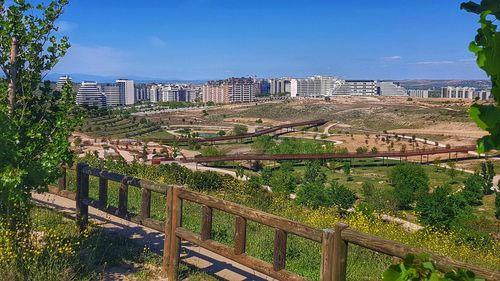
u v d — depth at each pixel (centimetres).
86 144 10350
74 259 537
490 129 151
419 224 1423
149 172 1383
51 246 514
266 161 10900
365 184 6638
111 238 664
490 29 146
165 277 544
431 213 3312
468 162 10788
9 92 538
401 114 19138
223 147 13500
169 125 19275
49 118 562
